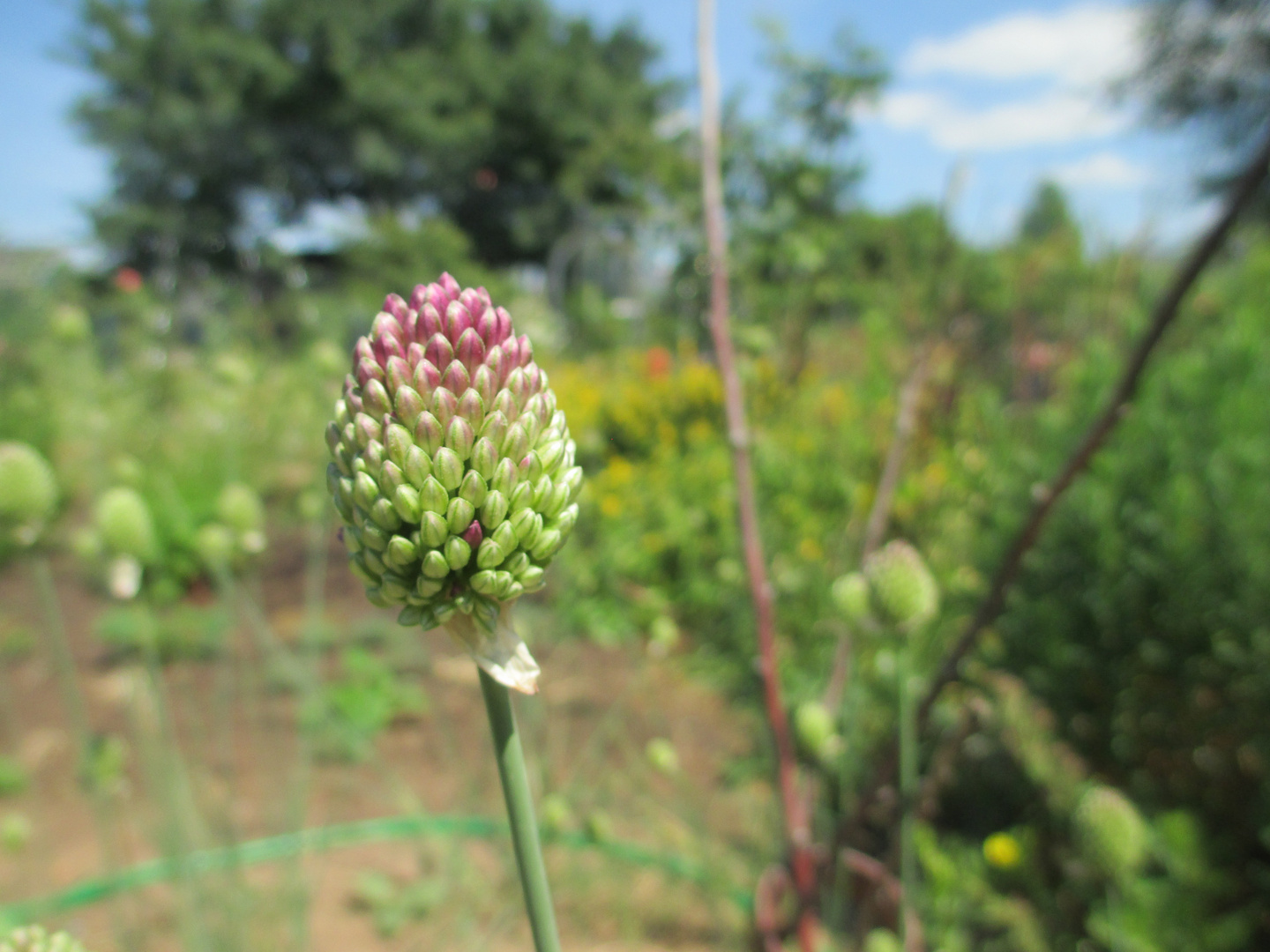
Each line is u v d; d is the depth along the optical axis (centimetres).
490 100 2698
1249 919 217
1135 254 329
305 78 2558
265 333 985
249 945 220
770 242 374
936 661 309
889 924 218
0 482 167
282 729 356
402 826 276
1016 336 487
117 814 299
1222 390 279
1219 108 884
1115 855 159
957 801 269
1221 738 255
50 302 852
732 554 409
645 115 2767
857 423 496
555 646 400
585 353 998
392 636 440
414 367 65
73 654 439
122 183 2608
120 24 2505
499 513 65
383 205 2738
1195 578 251
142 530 191
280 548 577
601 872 261
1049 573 281
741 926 248
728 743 350
